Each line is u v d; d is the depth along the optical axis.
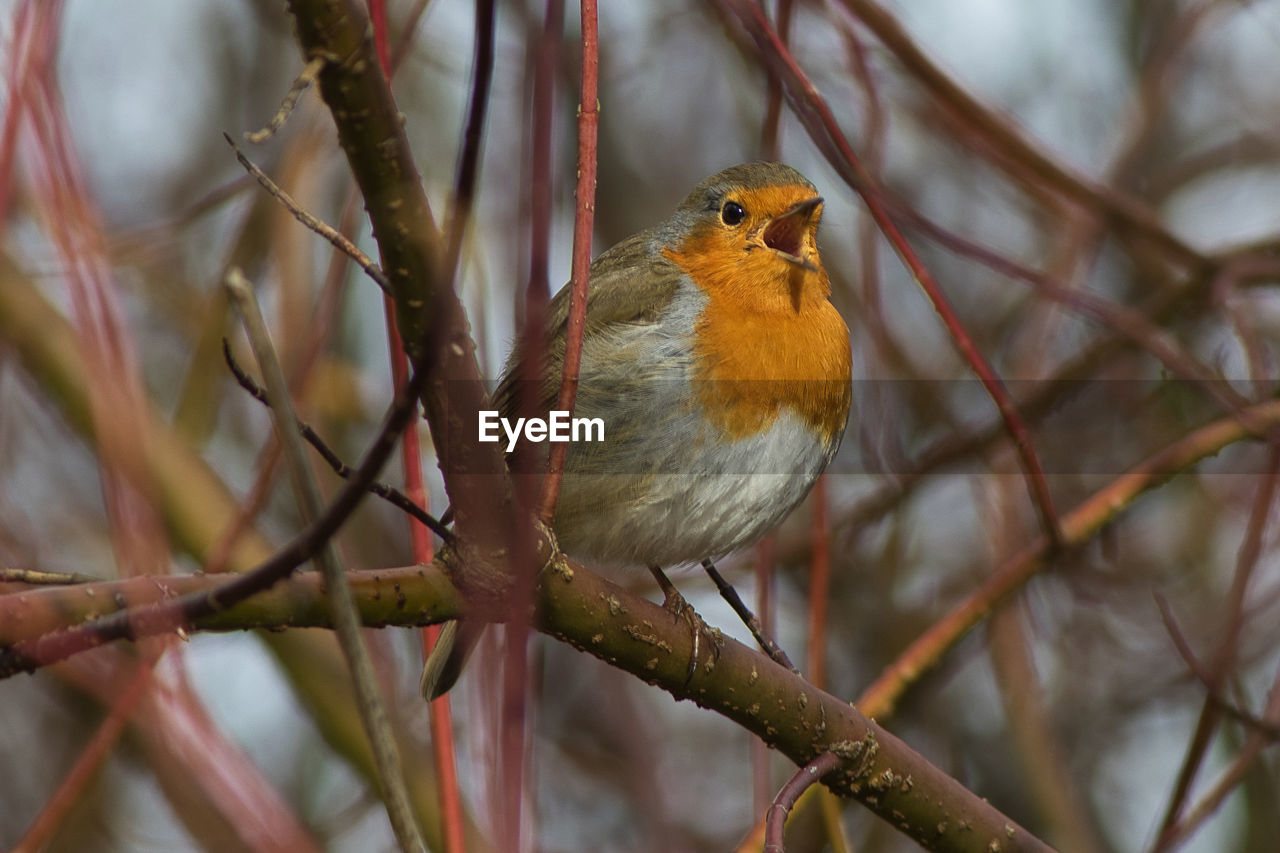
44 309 9.19
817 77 10.29
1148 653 11.95
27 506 11.13
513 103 10.20
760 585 7.66
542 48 3.79
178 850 10.66
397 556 10.90
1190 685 11.52
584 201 4.85
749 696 6.18
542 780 11.41
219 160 12.00
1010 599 9.34
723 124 12.64
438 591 5.42
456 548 5.33
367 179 4.38
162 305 11.25
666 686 6.12
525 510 3.86
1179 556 12.18
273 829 7.20
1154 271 11.58
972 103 8.92
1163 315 10.11
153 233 9.73
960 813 6.55
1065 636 12.12
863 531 11.44
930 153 12.16
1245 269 9.62
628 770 11.17
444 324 3.83
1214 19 12.12
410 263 4.51
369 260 4.57
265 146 11.17
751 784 12.23
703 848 11.60
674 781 12.20
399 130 4.31
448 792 5.52
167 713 7.24
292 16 4.09
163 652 6.80
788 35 7.14
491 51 3.70
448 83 10.68
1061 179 9.34
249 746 11.46
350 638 3.93
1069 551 8.05
